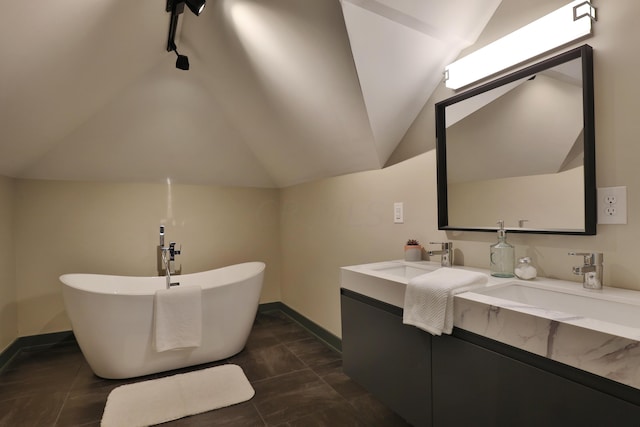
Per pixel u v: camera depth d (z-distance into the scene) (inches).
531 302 52.2
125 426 69.1
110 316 85.5
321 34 64.7
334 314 110.9
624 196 46.0
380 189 91.0
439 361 48.7
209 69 99.8
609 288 47.1
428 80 73.3
